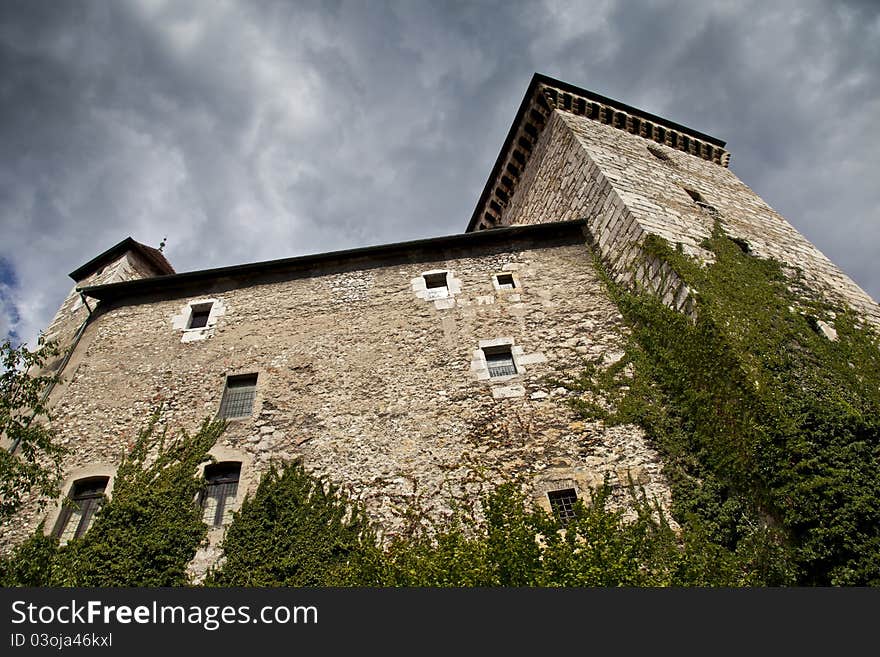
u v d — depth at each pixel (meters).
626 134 16.88
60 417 10.64
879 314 11.23
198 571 8.09
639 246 11.11
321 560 8.01
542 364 10.45
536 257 12.83
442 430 9.54
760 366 8.24
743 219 13.72
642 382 9.68
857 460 6.66
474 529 8.08
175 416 10.32
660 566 7.28
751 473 7.36
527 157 17.48
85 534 8.41
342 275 12.96
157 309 12.79
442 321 11.52
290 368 10.95
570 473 8.70
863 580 5.97
